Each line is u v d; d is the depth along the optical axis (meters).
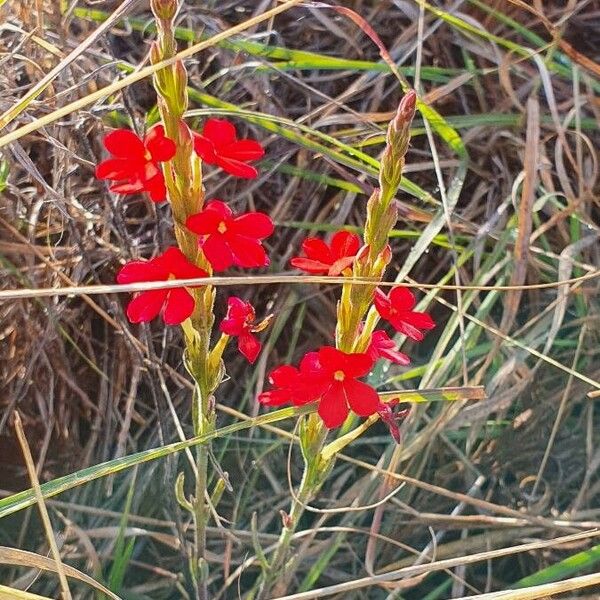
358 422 0.45
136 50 0.50
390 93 0.52
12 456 0.45
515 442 0.45
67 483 0.31
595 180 0.50
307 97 0.52
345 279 0.28
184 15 0.48
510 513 0.40
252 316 0.30
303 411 0.31
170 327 0.44
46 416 0.46
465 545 0.42
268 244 0.50
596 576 0.33
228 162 0.28
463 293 0.49
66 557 0.42
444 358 0.44
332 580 0.42
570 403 0.45
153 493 0.44
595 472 0.44
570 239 0.50
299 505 0.33
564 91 0.52
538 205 0.46
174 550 0.43
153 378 0.41
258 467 0.44
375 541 0.41
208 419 0.31
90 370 0.48
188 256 0.29
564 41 0.51
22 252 0.44
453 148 0.46
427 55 0.53
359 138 0.51
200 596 0.35
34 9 0.43
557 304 0.44
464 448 0.47
